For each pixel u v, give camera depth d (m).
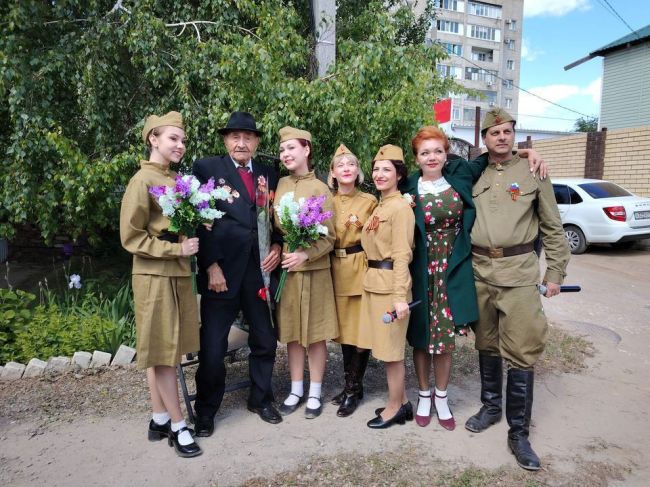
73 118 4.64
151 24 4.10
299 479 2.35
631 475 2.43
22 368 3.48
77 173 4.07
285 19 4.48
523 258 2.57
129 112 4.74
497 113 2.64
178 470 2.42
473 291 2.71
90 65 4.01
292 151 2.90
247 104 4.16
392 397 2.85
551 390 3.45
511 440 2.58
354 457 2.53
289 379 3.57
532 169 2.62
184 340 2.53
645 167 9.77
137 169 4.41
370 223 2.74
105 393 3.27
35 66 4.12
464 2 45.84
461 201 2.73
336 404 3.16
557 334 4.62
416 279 2.75
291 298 2.90
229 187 2.77
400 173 2.86
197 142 4.26
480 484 2.33
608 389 3.47
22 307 3.98
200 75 4.22
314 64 4.96
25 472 2.40
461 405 3.19
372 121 4.11
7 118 4.55
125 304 4.45
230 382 3.49
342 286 3.00
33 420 2.92
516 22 48.97
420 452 2.59
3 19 4.02
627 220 8.34
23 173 4.06
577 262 8.27
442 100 5.21
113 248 7.02
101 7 4.60
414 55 4.82
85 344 3.73
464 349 4.19
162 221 2.48
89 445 2.65
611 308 5.60
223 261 2.73
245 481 2.33
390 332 2.67
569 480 2.37
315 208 2.61
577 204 8.95
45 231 4.34
